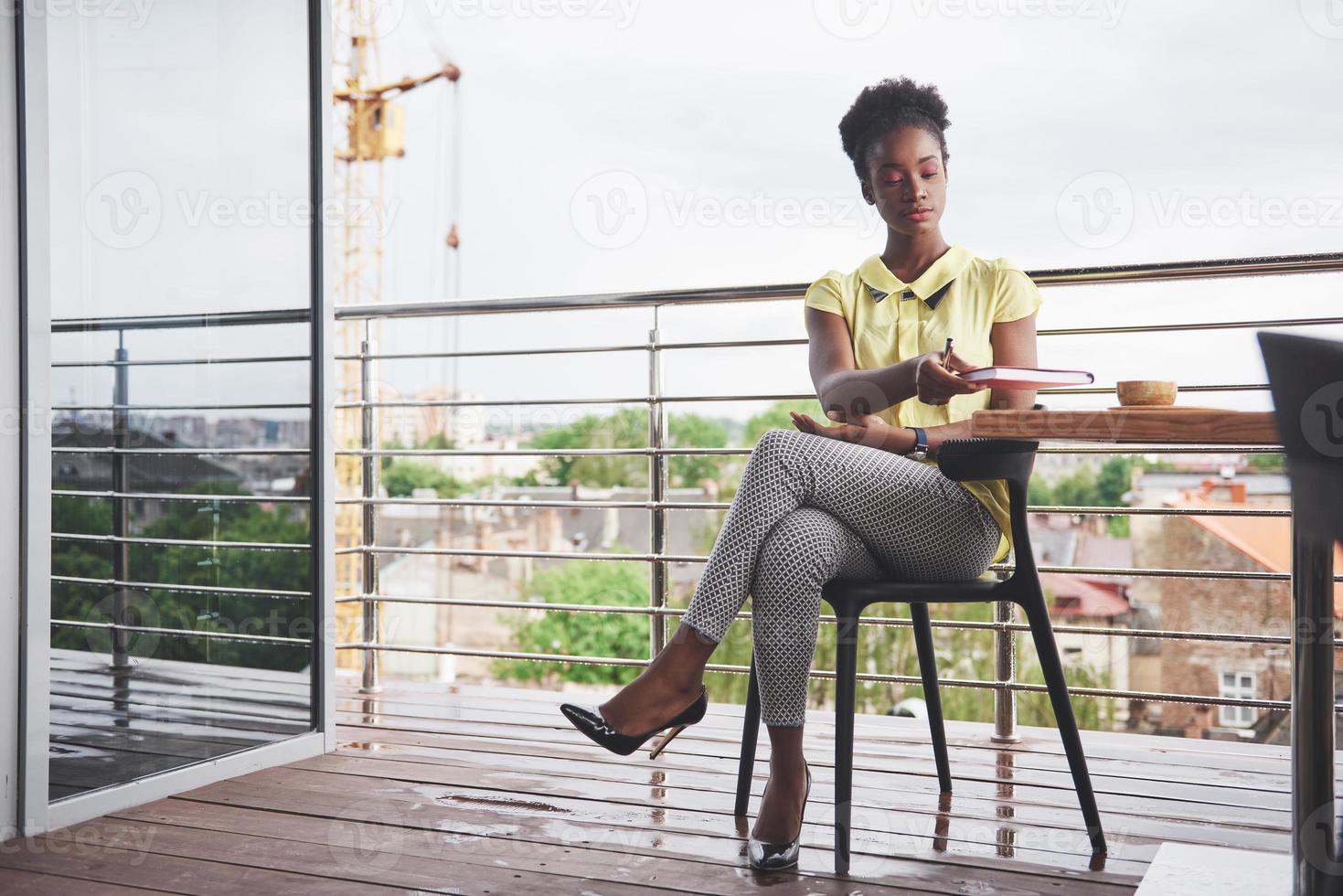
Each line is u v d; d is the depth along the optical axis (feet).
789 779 5.12
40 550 5.67
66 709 5.83
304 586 7.36
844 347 5.93
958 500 5.28
